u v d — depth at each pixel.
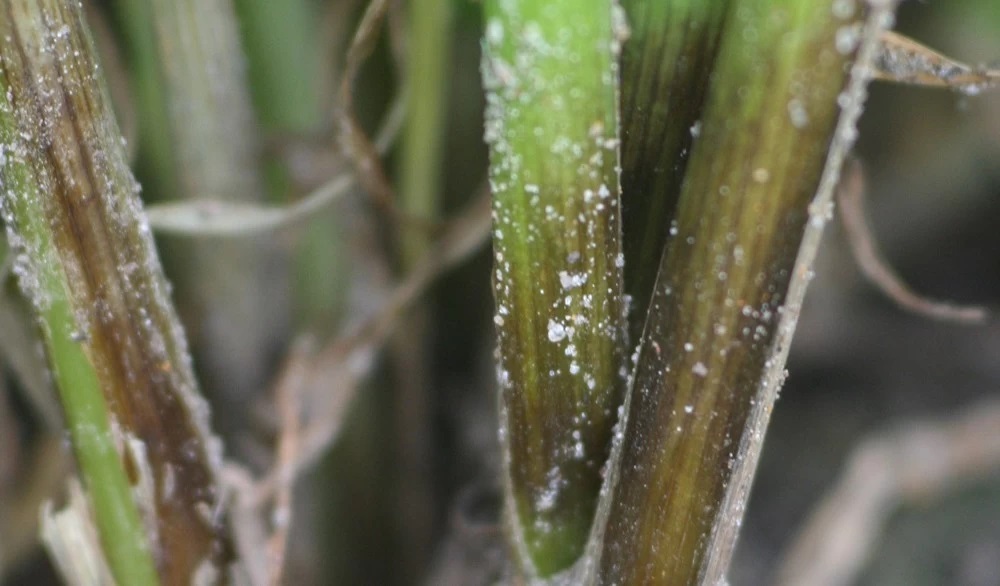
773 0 0.08
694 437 0.09
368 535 0.15
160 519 0.10
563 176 0.08
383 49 0.13
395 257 0.14
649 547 0.09
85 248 0.09
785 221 0.08
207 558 0.10
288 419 0.12
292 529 0.14
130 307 0.09
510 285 0.09
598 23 0.08
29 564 0.15
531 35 0.08
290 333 0.14
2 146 0.09
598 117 0.08
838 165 0.08
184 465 0.10
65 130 0.09
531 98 0.08
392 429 0.15
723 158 0.08
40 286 0.09
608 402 0.09
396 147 0.14
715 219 0.08
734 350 0.08
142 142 0.12
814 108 0.08
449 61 0.13
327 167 0.12
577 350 0.09
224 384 0.13
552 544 0.09
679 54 0.09
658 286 0.08
